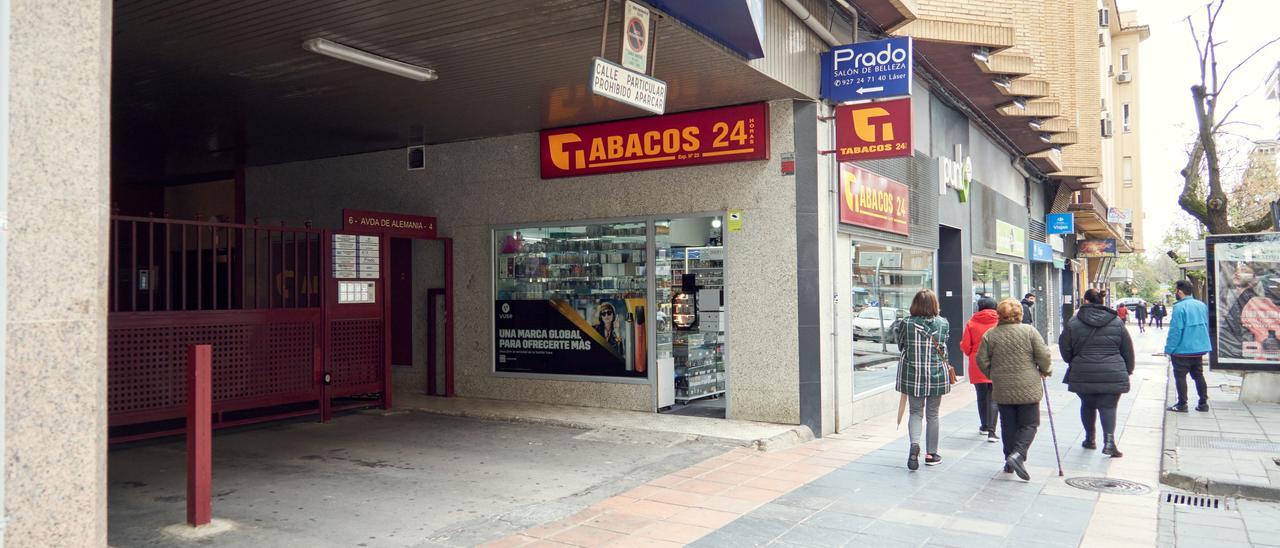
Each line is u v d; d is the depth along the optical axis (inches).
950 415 416.8
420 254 439.5
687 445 316.2
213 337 321.4
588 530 211.9
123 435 338.3
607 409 378.9
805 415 338.6
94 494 122.2
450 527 212.8
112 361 289.6
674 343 394.3
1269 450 319.6
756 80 305.7
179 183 565.3
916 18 379.2
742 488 256.2
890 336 431.8
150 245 299.4
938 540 206.5
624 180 375.2
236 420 340.8
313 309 359.3
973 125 609.0
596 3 229.5
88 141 122.2
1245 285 454.6
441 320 430.3
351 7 231.8
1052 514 231.5
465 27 249.1
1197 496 261.7
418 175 435.2
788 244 339.9
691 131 355.6
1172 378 604.7
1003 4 445.7
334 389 368.2
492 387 410.6
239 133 403.9
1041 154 754.8
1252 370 454.3
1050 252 952.3
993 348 276.5
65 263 119.1
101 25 124.6
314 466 280.7
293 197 485.4
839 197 357.7
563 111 358.3
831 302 353.1
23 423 114.5
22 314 114.4
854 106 338.0
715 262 378.6
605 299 382.3
